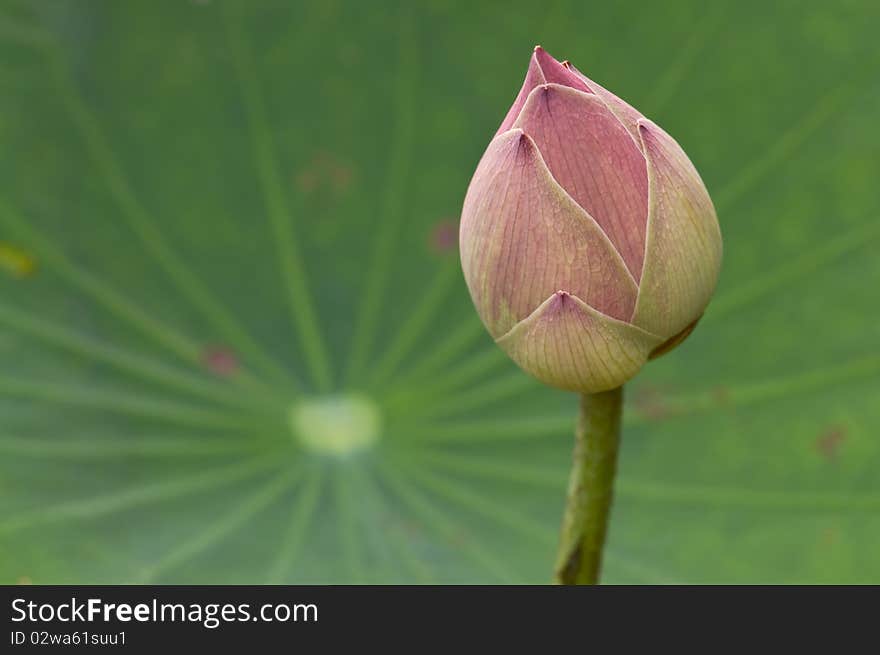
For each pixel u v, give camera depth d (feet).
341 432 3.36
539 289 2.55
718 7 3.37
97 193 3.45
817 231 3.27
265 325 3.50
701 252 2.56
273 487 3.26
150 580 3.07
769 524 3.14
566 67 2.58
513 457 3.29
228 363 3.42
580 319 2.55
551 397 3.33
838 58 3.30
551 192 2.52
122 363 3.34
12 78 3.44
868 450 3.14
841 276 3.24
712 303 3.30
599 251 2.53
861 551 3.07
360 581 3.11
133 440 3.26
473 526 3.21
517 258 2.55
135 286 3.41
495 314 2.59
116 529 3.13
